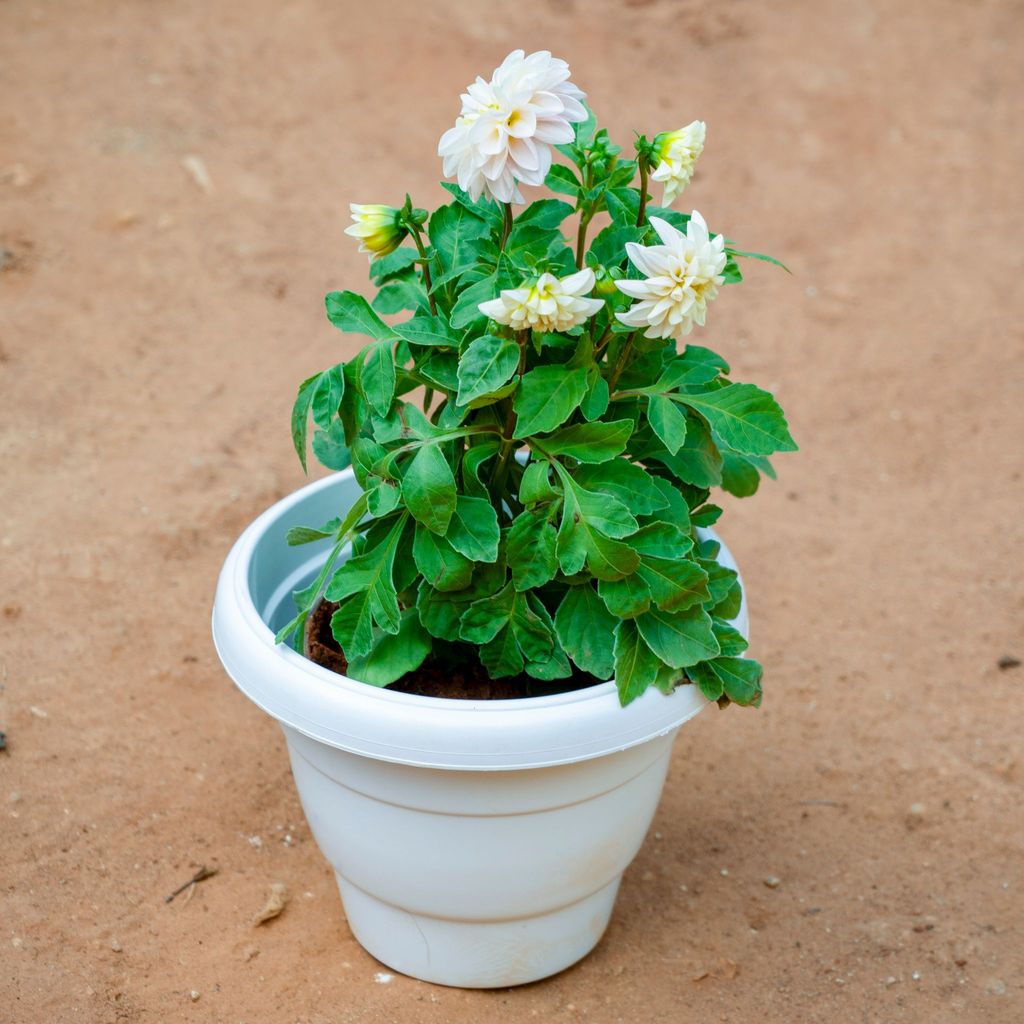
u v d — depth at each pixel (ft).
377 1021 5.51
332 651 5.46
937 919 5.94
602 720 5.04
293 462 8.11
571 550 5.05
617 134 11.80
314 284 9.81
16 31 12.06
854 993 5.70
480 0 13.50
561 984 5.66
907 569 7.70
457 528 5.09
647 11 13.66
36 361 8.61
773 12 13.91
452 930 5.45
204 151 10.97
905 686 6.82
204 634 6.77
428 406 5.41
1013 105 12.81
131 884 5.86
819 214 11.25
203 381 8.71
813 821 6.27
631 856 5.52
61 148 10.64
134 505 7.50
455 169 4.95
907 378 9.52
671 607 5.07
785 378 9.43
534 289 4.82
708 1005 5.64
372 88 12.12
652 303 4.88
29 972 5.57
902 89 12.92
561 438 5.15
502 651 5.20
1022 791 6.40
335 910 5.84
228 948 5.69
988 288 10.53
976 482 8.53
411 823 5.20
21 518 7.27
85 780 6.16
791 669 6.88
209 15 12.74
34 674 6.50
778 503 8.26
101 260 9.64
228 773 6.26
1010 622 7.25
